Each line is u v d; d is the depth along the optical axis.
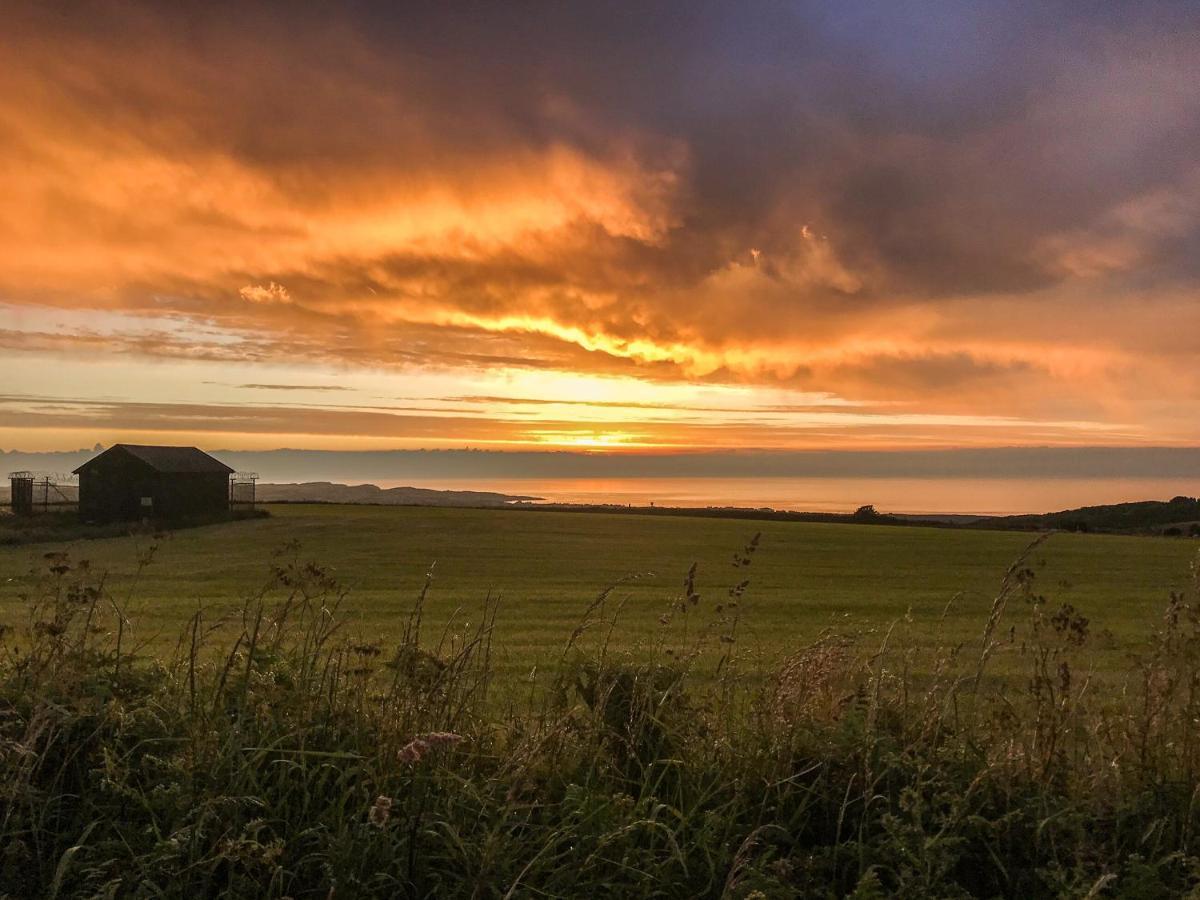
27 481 67.12
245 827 3.67
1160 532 72.69
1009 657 11.72
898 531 69.88
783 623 19.83
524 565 38.22
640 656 5.98
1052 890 3.90
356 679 4.79
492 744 4.66
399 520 68.50
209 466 70.06
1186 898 3.63
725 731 4.92
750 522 80.12
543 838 3.87
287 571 5.52
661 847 4.08
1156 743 4.78
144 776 4.07
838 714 4.95
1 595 20.38
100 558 36.44
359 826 3.74
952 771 4.54
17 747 3.68
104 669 4.75
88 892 3.46
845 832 4.33
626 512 100.06
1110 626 20.59
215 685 4.55
